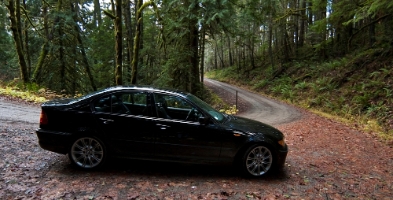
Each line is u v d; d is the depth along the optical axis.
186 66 18.31
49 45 18.22
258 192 4.15
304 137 8.52
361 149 7.45
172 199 3.76
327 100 17.05
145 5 12.99
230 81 38.62
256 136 4.68
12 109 9.65
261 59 38.53
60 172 4.49
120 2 11.06
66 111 4.64
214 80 42.69
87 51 23.45
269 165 4.78
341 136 9.01
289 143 7.60
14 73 23.30
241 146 4.64
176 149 4.60
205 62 68.25
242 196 3.97
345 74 18.41
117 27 11.18
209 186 4.27
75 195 3.70
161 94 4.80
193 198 3.82
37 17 19.19
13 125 7.43
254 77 33.44
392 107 12.43
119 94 4.77
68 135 4.58
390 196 4.36
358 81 16.77
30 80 16.27
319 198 4.10
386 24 19.45
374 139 8.86
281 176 4.92
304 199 4.03
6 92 12.66
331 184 4.71
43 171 4.49
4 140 5.97
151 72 20.44
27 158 5.03
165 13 17.36
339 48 23.75
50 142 4.60
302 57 28.58
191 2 15.57
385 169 5.79
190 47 18.41
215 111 5.24
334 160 6.20
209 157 4.64
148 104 4.71
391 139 8.95
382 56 17.03
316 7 21.62
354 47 22.48
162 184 4.24
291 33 32.09
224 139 4.59
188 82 19.06
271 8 22.95
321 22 20.02
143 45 22.69
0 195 3.60
